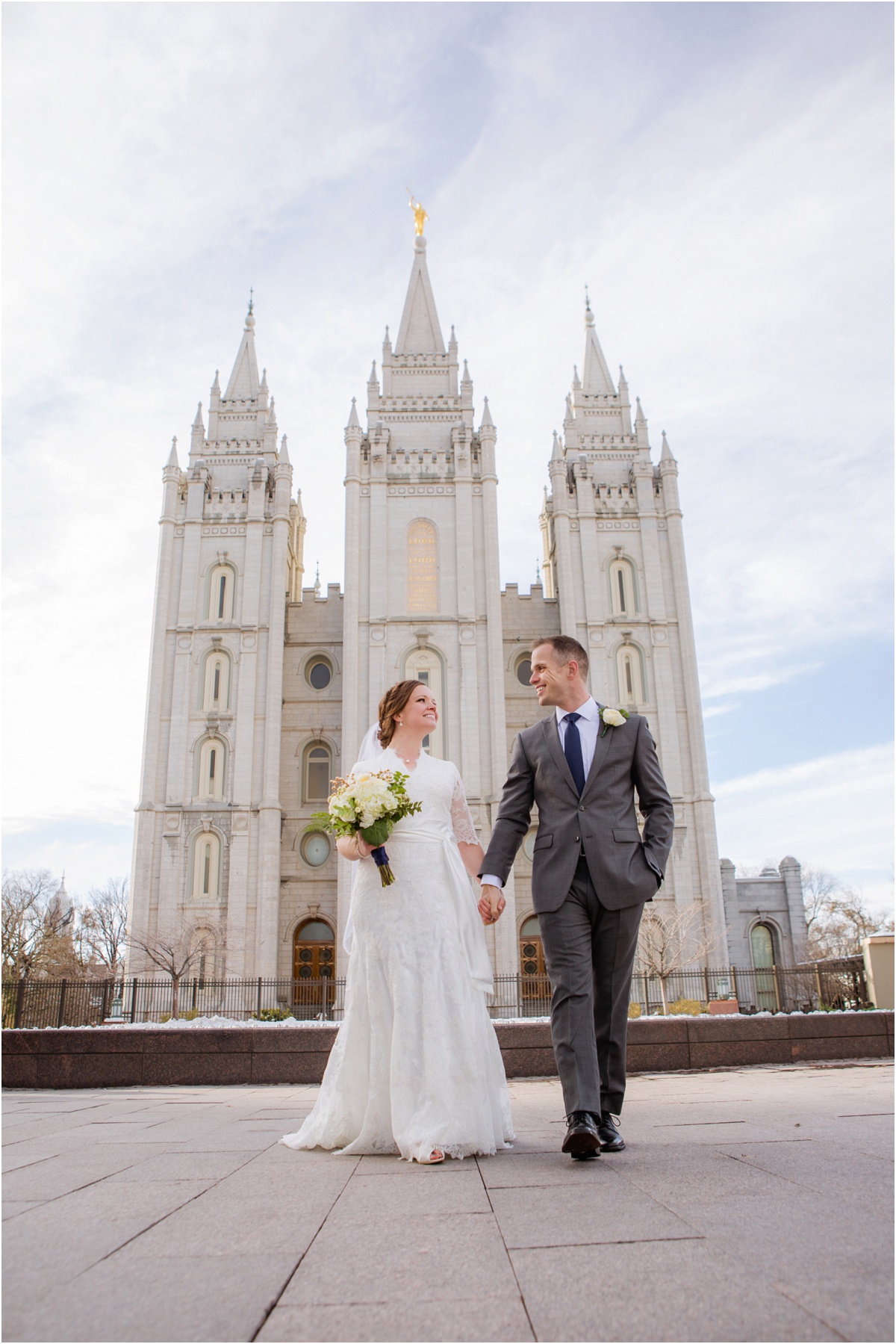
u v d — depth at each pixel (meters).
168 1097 9.41
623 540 49.12
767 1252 2.59
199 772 44.44
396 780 5.02
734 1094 7.62
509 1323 2.14
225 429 51.34
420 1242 2.80
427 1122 4.42
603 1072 4.86
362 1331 2.11
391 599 46.34
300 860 45.28
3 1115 7.12
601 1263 2.54
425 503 48.25
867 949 19.72
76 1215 3.20
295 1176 3.95
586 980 4.68
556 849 4.92
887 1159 3.89
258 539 48.06
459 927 4.95
